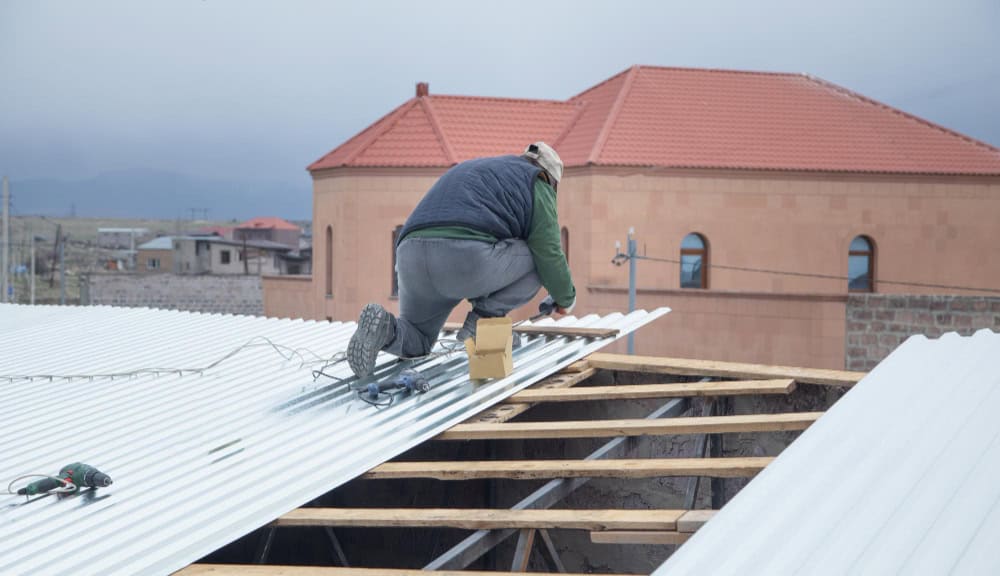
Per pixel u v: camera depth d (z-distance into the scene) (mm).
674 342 24234
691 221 27047
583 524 4012
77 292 93562
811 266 27594
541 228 6129
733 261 27281
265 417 5875
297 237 98250
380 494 7367
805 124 29500
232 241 80375
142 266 98000
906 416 4402
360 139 30500
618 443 5141
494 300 6469
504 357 6180
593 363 6480
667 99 29906
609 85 32000
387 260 28500
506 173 6109
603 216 26672
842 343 21656
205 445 5422
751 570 3244
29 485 4785
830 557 3264
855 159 28031
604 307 25984
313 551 7035
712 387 5598
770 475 3994
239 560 6375
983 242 28250
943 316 20594
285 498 4516
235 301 54031
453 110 30641
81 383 7324
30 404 6793
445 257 5934
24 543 4246
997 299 20141
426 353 6711
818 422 4488
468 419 5535
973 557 3105
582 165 26688
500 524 4148
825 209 27562
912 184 27844
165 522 4355
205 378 7121
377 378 6594
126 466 5180
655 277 26984
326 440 5312
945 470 3783
